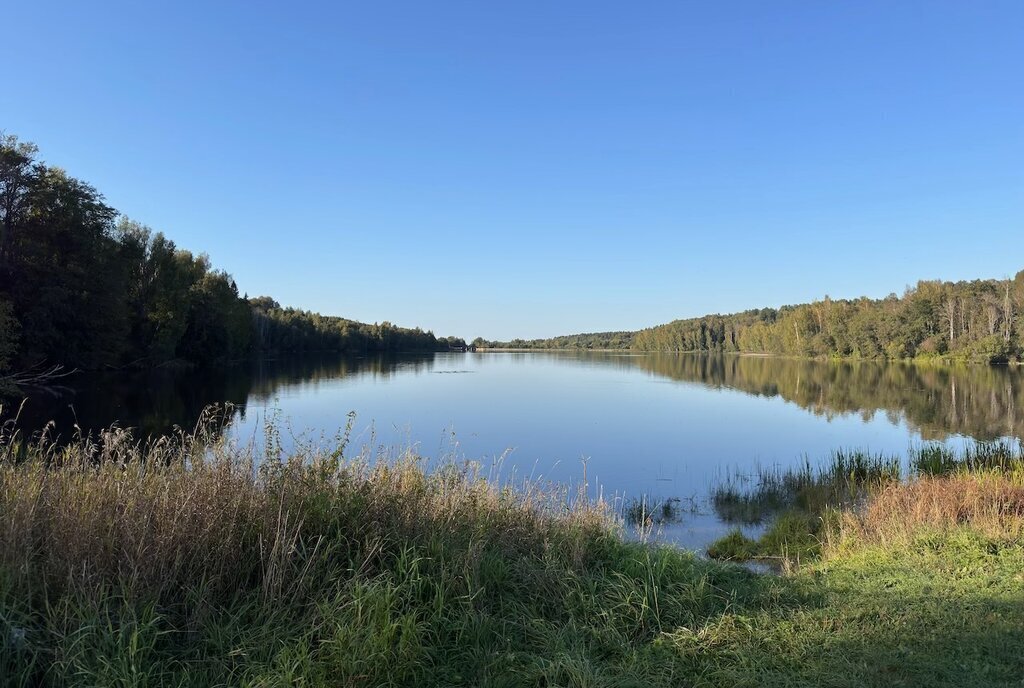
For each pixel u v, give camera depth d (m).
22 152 38.00
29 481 4.58
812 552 8.84
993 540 6.60
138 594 3.68
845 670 3.72
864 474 15.51
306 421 24.92
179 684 3.17
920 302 87.50
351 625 3.64
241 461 5.31
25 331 34.12
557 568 5.09
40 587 3.63
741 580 5.57
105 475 4.80
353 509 5.06
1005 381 50.75
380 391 41.88
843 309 102.00
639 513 12.46
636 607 4.61
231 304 70.19
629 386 49.44
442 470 7.03
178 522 4.23
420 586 4.34
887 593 5.05
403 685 3.47
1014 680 3.61
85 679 3.08
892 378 56.22
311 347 115.19
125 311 43.44
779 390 45.31
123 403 30.25
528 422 26.98
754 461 18.92
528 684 3.53
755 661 3.84
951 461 15.22
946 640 4.12
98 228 40.56
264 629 3.63
